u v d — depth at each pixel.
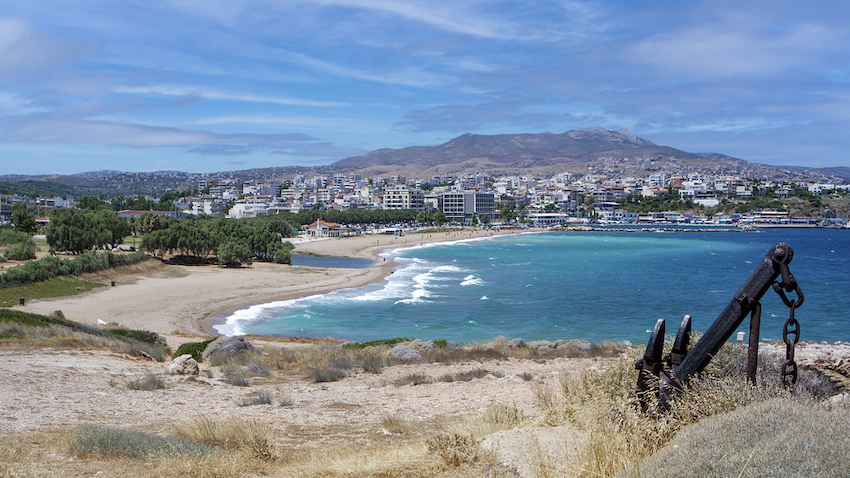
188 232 102.25
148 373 19.03
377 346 33.06
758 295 5.76
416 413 13.00
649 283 87.50
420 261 129.00
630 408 5.87
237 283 79.44
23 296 58.34
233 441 9.27
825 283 87.56
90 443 8.27
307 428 11.36
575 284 86.19
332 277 90.62
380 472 6.62
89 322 49.47
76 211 100.44
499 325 54.69
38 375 16.98
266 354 28.80
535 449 6.20
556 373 19.11
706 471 3.74
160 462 7.66
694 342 8.38
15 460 7.72
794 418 4.14
